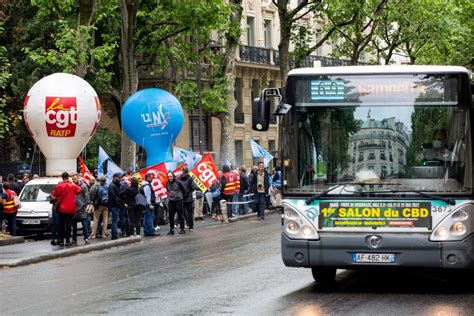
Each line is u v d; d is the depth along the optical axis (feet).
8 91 163.53
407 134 48.80
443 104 48.75
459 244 47.60
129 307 46.78
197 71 157.99
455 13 190.49
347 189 48.75
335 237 48.55
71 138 118.01
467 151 48.34
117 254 82.23
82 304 48.83
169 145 131.95
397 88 49.24
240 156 205.57
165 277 60.03
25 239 105.09
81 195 91.71
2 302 51.57
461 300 47.42
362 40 175.01
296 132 49.85
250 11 209.56
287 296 49.37
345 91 49.60
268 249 77.66
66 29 129.59
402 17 175.63
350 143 49.19
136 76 140.26
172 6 145.59
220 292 51.47
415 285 53.98
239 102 205.46
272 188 148.56
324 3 163.22
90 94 119.03
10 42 165.37
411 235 47.93
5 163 149.69
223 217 122.52
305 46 166.20
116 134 174.91
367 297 48.70
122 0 138.41
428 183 48.26
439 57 204.74
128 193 98.63
